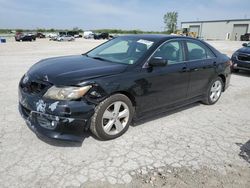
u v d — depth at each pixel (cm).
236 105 575
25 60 1184
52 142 354
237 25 6531
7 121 416
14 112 456
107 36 5697
